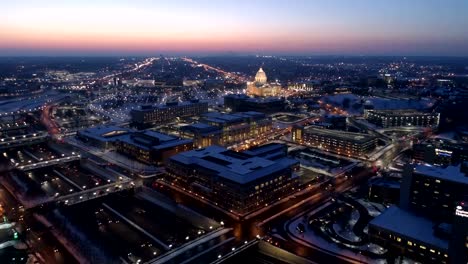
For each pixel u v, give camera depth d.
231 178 173.00
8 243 139.62
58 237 144.38
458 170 158.75
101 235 146.25
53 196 187.38
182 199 185.50
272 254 132.88
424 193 154.38
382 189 182.62
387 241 140.62
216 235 146.38
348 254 134.00
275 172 185.88
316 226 156.00
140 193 191.50
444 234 131.88
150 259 128.12
